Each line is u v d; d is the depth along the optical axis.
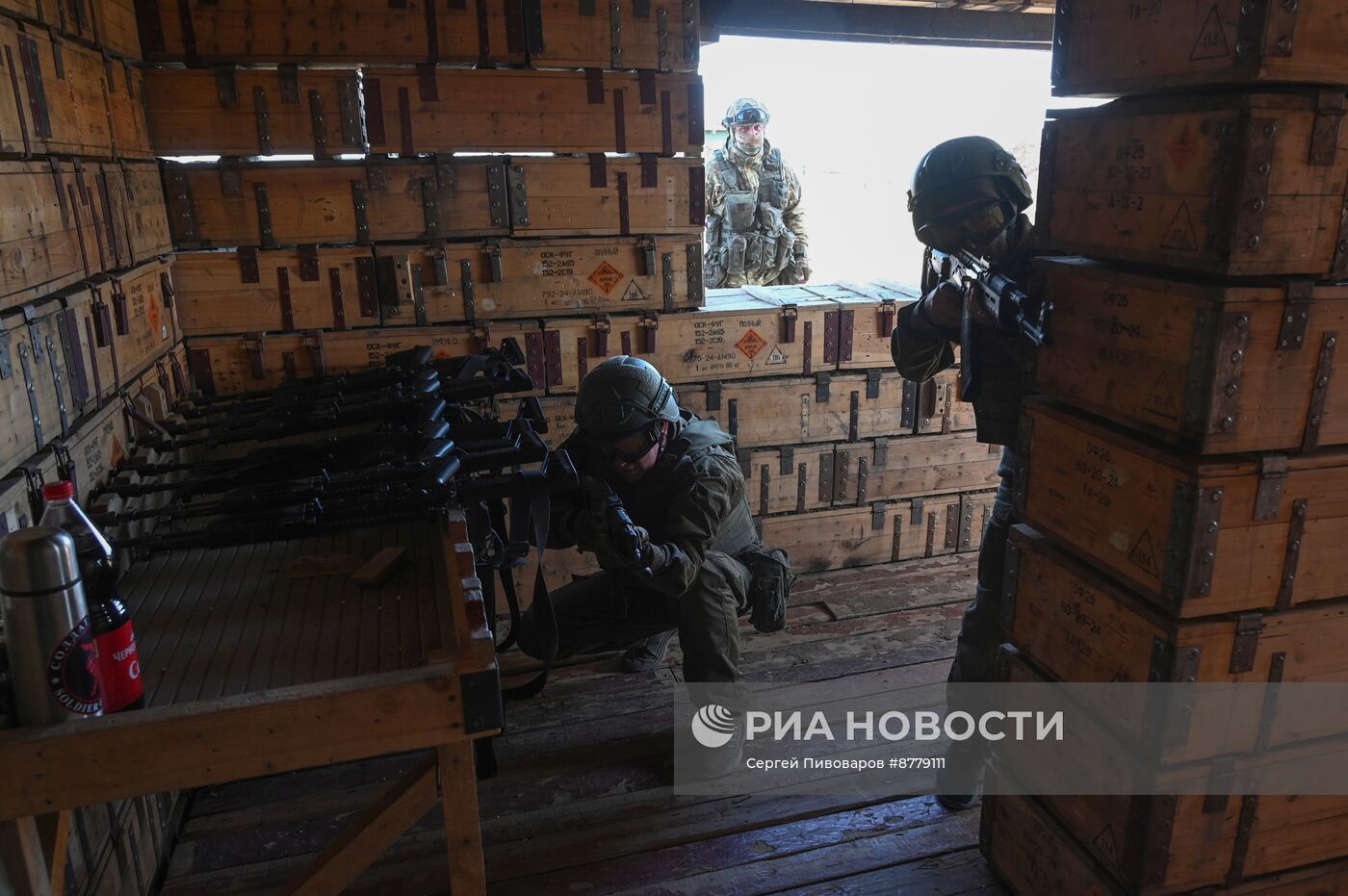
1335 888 1.96
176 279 3.30
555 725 3.03
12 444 1.80
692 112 3.62
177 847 2.50
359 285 3.46
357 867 1.60
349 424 2.56
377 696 1.35
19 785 1.25
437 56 3.33
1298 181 1.47
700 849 2.48
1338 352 1.58
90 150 2.49
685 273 3.78
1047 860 2.12
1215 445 1.57
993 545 2.58
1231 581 1.65
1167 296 1.62
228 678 1.44
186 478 2.45
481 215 3.51
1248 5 1.40
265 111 3.24
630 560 2.20
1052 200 1.96
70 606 1.25
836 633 3.64
